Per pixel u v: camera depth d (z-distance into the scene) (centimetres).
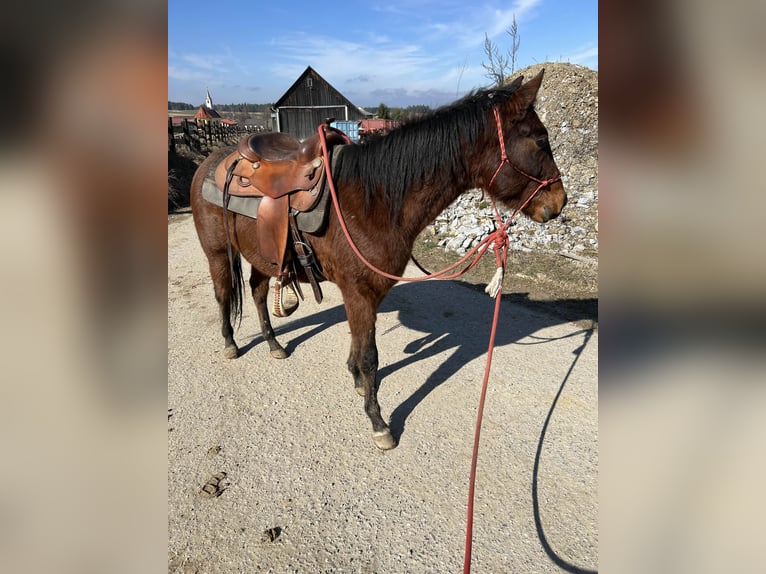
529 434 252
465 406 279
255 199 251
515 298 448
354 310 234
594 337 362
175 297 470
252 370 324
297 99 2466
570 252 545
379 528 194
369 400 245
